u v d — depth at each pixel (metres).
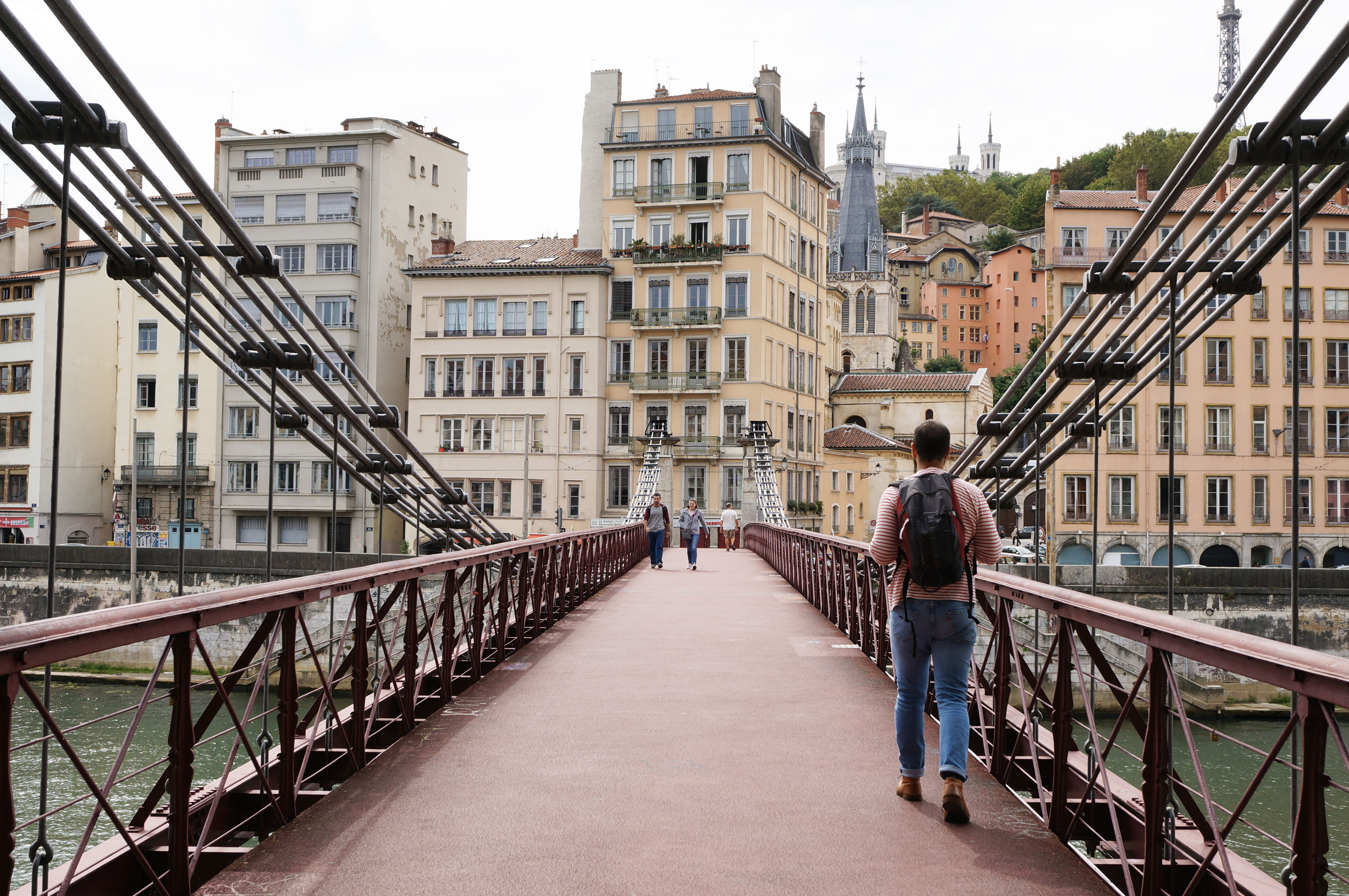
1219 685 21.17
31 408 60.41
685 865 4.81
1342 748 2.88
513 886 4.53
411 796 5.93
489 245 64.62
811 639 13.05
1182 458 49.81
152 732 21.08
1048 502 50.31
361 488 57.47
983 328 142.62
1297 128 6.37
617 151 60.22
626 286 59.59
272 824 5.31
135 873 4.69
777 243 60.12
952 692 5.61
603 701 8.86
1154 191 108.25
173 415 59.34
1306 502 49.41
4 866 3.23
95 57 6.81
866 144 109.88
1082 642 4.91
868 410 84.38
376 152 61.19
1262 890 4.03
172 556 35.56
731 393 57.81
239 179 61.72
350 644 6.71
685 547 47.31
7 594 36.62
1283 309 49.44
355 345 60.72
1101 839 5.25
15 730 21.12
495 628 10.94
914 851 5.03
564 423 58.56
